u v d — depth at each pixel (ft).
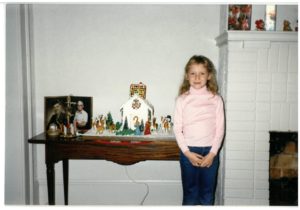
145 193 8.28
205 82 6.10
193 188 6.17
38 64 7.97
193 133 5.96
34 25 7.88
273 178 6.89
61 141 6.58
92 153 6.64
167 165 8.27
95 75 8.04
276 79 6.64
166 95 8.04
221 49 7.52
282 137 6.78
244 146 6.82
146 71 8.02
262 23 6.56
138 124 7.06
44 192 8.20
